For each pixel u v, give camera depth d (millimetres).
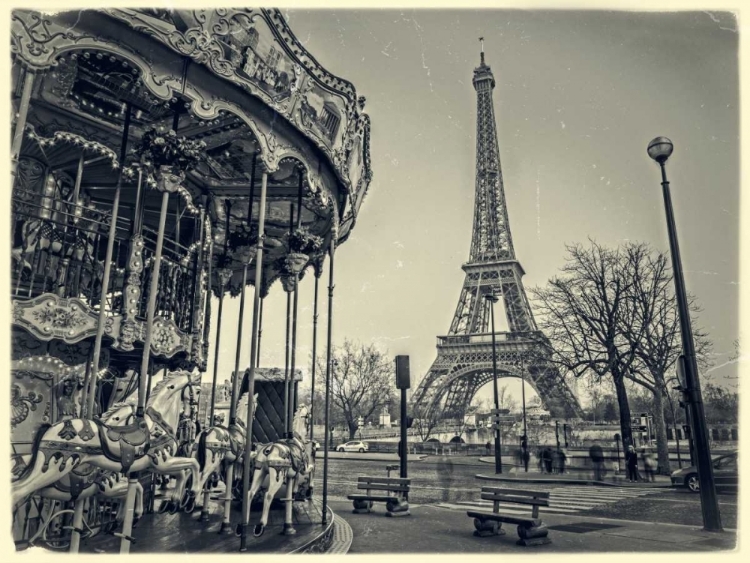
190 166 6059
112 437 5098
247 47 6047
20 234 7566
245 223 12570
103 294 6504
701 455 8922
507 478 20781
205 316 10656
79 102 8336
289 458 7078
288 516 6992
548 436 39531
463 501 14086
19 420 6543
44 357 6898
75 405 7387
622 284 23422
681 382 9289
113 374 9453
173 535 6570
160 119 8703
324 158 7891
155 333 7949
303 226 12312
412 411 40219
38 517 6172
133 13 5211
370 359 44562
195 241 10688
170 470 6746
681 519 10648
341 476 21938
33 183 8617
